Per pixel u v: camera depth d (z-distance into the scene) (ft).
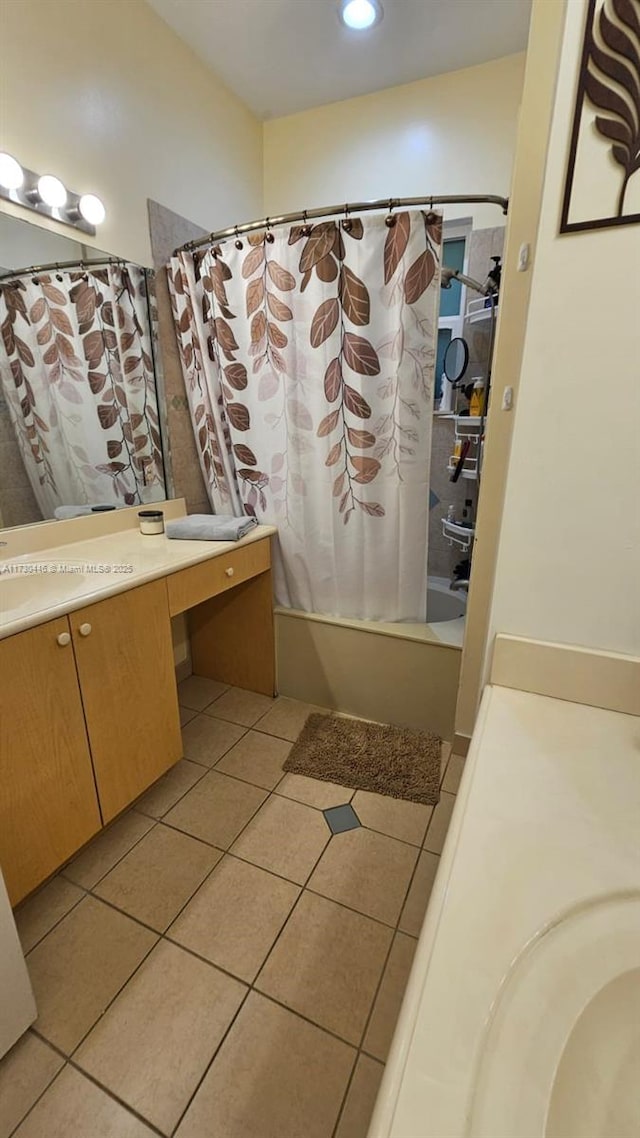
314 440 5.92
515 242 4.11
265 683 7.29
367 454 5.70
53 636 3.70
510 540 3.23
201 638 7.64
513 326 4.29
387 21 5.80
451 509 8.24
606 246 2.63
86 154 5.08
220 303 5.80
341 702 6.86
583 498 3.01
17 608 3.70
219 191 7.06
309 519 6.29
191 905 4.18
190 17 5.73
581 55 2.47
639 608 3.05
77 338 5.25
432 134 7.01
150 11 5.60
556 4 3.57
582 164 2.58
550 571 3.19
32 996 3.22
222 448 6.51
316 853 4.69
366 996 3.51
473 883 2.08
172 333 6.42
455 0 5.48
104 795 4.37
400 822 5.06
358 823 5.04
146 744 4.79
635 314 2.67
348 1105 2.94
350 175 7.59
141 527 5.88
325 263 5.23
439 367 8.11
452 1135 1.39
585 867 2.14
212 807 5.25
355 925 4.01
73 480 5.42
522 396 2.98
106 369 5.62
